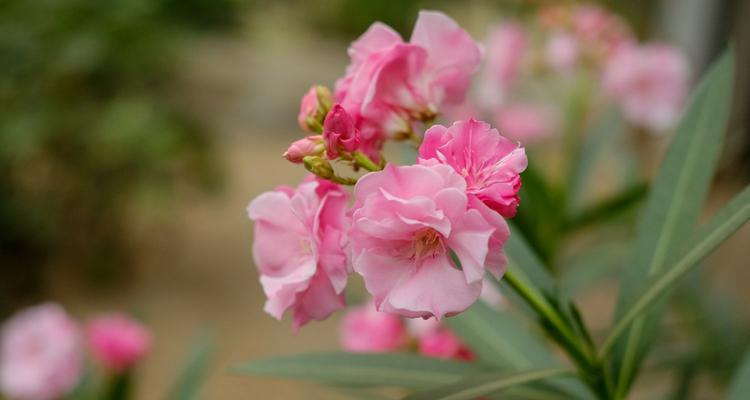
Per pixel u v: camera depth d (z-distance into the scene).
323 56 4.75
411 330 0.89
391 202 0.60
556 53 1.36
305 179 0.66
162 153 2.54
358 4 5.07
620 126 1.17
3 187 2.53
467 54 0.69
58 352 1.24
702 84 0.74
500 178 0.61
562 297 0.82
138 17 2.61
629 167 1.40
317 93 0.67
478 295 0.61
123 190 2.67
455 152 0.61
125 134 2.48
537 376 0.67
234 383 2.05
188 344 2.26
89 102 2.60
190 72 3.12
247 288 2.60
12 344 1.27
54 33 2.52
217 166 2.95
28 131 2.39
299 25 5.19
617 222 1.18
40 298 2.59
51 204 2.62
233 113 3.90
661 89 1.35
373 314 0.89
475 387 0.65
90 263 2.67
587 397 0.72
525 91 1.51
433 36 0.69
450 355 0.86
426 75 0.69
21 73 2.50
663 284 0.66
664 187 0.73
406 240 0.61
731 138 2.46
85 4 2.54
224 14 2.90
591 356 0.68
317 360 0.74
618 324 0.68
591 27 1.36
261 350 2.19
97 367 1.19
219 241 2.91
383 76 0.68
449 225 0.60
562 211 1.05
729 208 0.65
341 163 0.66
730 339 1.08
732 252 2.18
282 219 0.66
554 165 1.73
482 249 0.60
